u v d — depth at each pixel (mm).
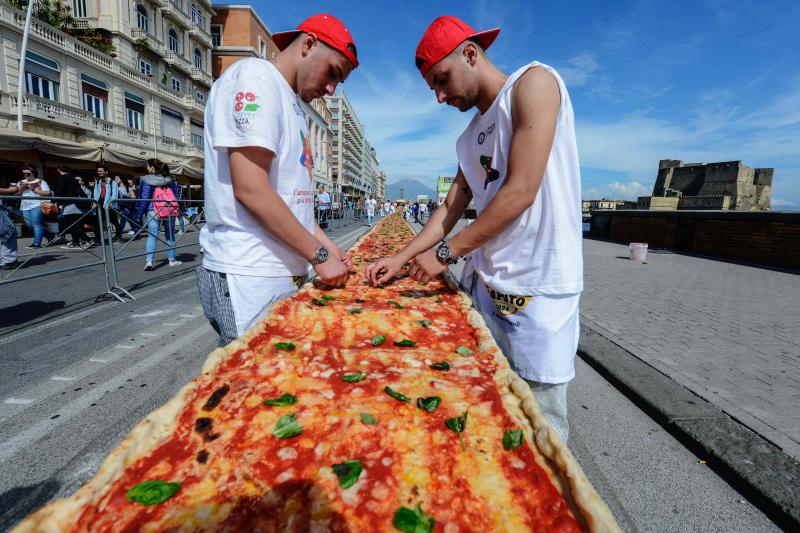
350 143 107312
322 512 944
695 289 7598
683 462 2602
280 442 1148
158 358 3957
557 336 1858
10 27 18156
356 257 4836
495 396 1386
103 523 918
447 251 2074
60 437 2643
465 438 1168
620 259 11789
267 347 1729
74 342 4348
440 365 1614
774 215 11023
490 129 1903
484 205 2045
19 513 1981
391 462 1083
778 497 2133
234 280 1967
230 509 949
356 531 909
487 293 2201
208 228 2080
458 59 1819
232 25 38594
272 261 2037
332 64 1957
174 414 1260
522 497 998
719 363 3977
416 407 1305
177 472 1060
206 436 1177
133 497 958
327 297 2463
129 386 3373
